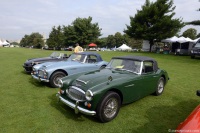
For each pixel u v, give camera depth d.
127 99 4.37
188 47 25.52
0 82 7.20
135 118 4.16
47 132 3.44
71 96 4.08
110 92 3.91
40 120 3.91
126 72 4.89
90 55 7.48
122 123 3.90
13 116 4.07
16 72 9.59
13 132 3.40
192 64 14.27
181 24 28.95
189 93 6.25
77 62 7.19
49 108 4.57
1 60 15.70
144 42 37.16
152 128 3.73
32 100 5.13
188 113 4.51
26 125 3.67
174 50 29.53
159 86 5.88
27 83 7.08
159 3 30.06
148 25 31.27
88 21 58.62
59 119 3.98
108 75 4.48
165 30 29.38
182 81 8.16
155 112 4.53
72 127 3.66
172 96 5.86
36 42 90.19
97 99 3.66
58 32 61.50
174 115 4.38
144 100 5.40
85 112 3.66
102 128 3.67
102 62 7.75
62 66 6.52
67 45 60.97
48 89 6.25
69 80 4.42
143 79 4.79
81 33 58.25
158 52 29.34
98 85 3.82
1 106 4.63
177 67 12.62
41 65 7.05
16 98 5.28
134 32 31.50
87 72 4.94
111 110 3.97
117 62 5.41
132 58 5.22
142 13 30.22
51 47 62.03
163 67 12.54
